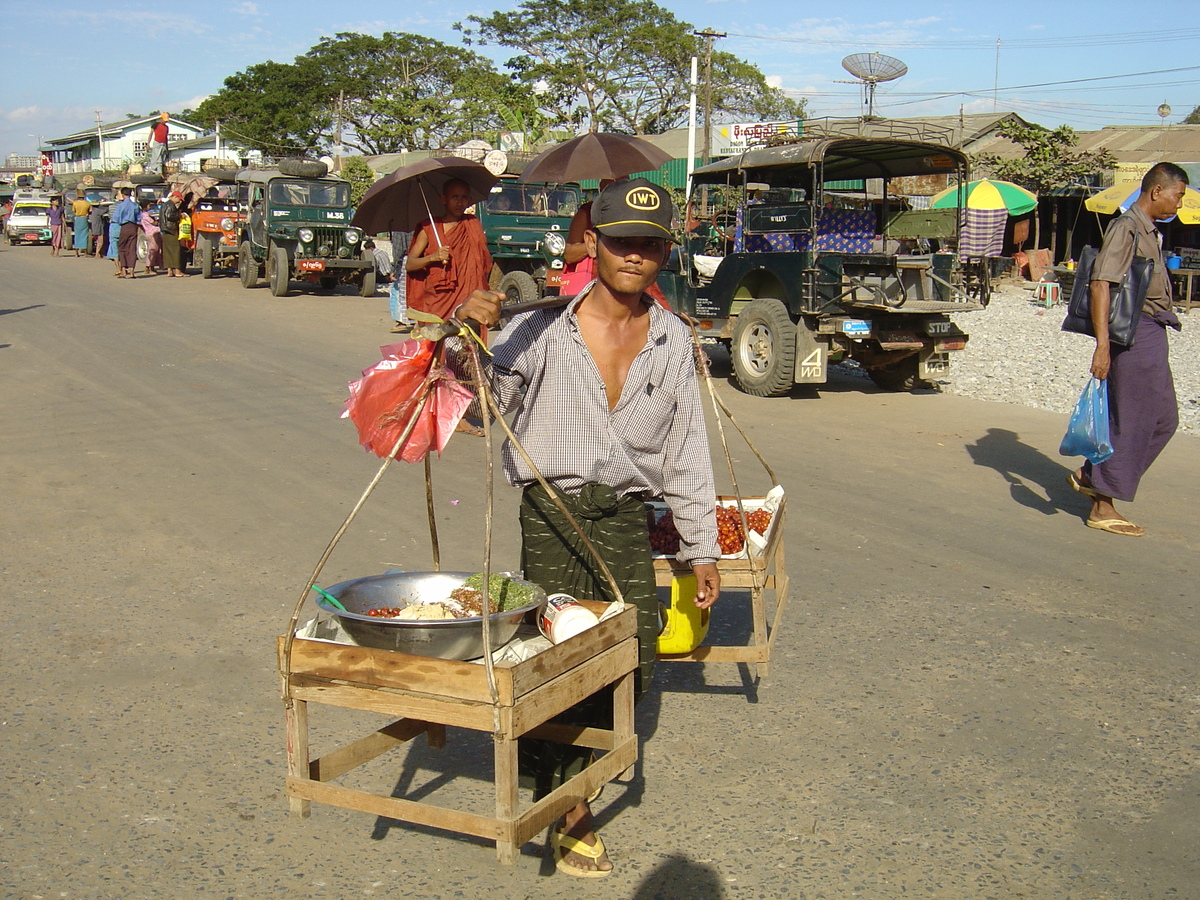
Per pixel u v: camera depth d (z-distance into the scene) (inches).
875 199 454.9
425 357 103.4
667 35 1820.9
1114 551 219.8
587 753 112.4
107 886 105.0
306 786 106.2
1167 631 176.7
